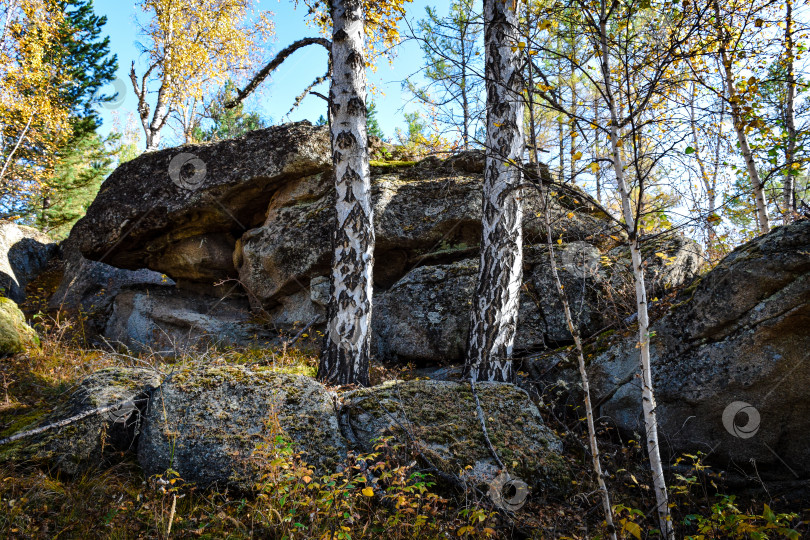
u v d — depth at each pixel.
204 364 4.86
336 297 5.58
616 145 3.55
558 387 5.41
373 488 3.68
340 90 5.85
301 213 8.10
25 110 13.28
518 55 5.76
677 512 3.94
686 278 6.36
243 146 8.31
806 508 3.85
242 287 9.29
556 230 7.02
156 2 15.38
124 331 8.77
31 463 3.77
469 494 3.77
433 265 7.32
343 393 4.74
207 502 3.59
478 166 8.13
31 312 10.06
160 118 14.78
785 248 4.12
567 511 3.86
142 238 8.69
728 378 4.27
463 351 6.57
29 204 17.61
